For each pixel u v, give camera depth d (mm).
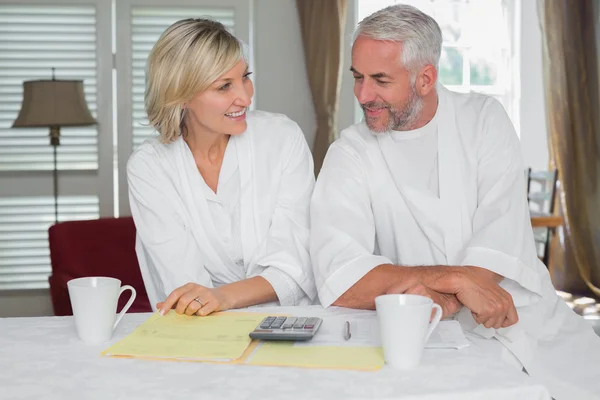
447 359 1109
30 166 4465
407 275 1443
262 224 1796
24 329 1308
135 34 4527
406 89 1622
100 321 1215
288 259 1709
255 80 4773
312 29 4691
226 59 1651
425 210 1689
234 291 1573
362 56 1604
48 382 1029
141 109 4559
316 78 4707
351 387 993
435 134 1722
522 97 5328
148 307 2930
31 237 4484
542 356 1538
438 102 1738
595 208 5105
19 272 4465
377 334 1231
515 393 981
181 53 1656
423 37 1604
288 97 4793
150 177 1782
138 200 1793
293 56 4773
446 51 5371
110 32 4488
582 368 1530
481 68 5395
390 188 1722
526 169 5348
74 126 4113
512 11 5355
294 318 1273
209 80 1646
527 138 5348
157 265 1756
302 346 1169
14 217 4473
